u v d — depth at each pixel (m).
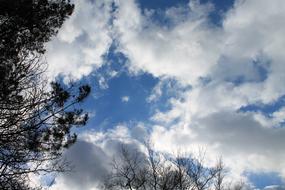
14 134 10.45
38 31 11.45
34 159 10.95
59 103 11.32
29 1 10.98
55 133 11.40
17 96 10.39
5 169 10.37
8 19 10.86
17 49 10.77
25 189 10.70
